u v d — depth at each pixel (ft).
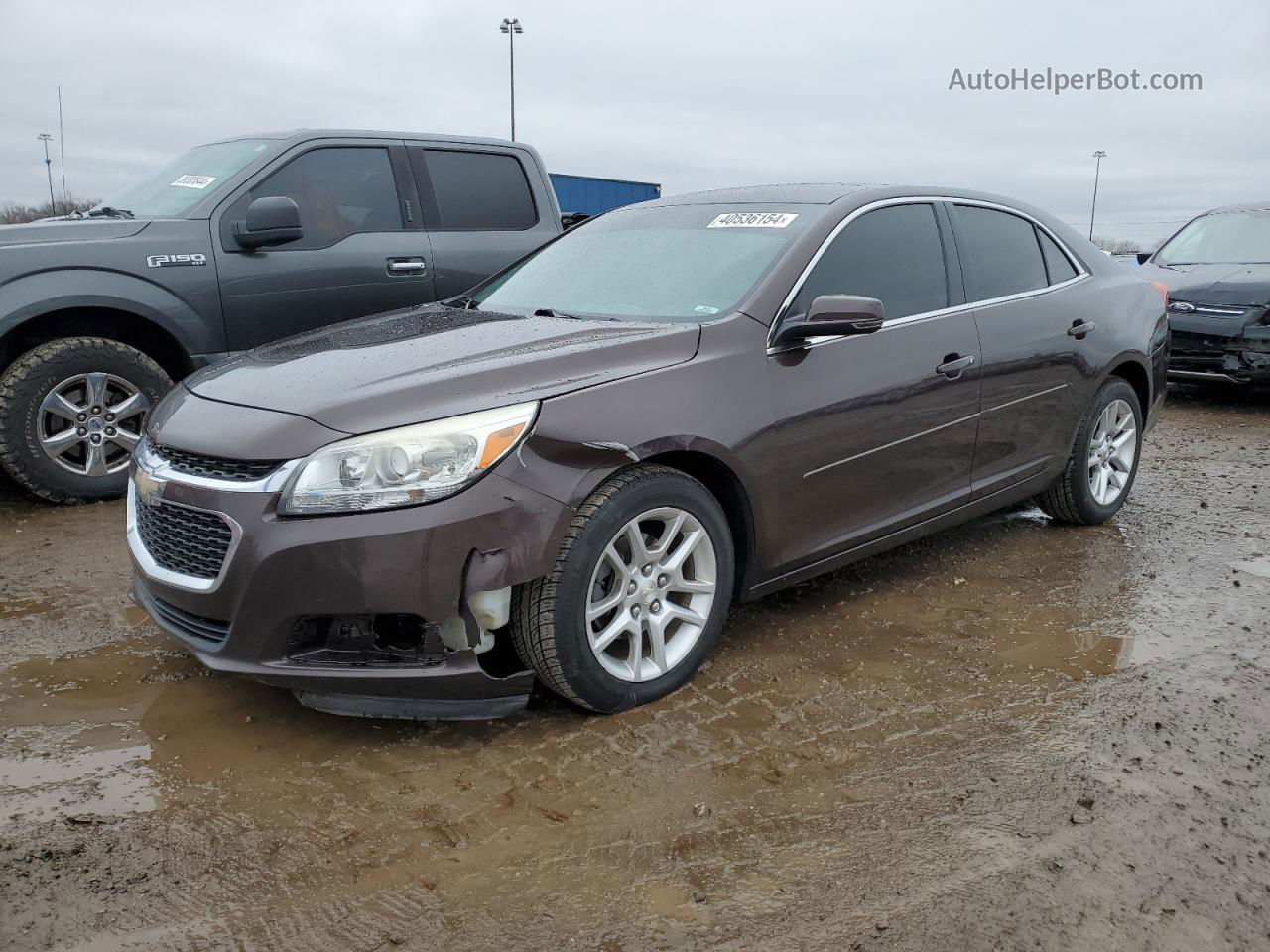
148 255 16.90
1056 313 14.46
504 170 21.40
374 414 8.77
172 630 9.57
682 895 7.13
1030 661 11.13
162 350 18.03
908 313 12.42
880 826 7.95
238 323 17.87
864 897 7.08
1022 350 13.70
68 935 6.71
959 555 14.80
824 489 11.31
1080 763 8.91
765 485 10.62
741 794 8.42
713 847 7.70
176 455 9.52
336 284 18.76
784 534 11.00
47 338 17.16
